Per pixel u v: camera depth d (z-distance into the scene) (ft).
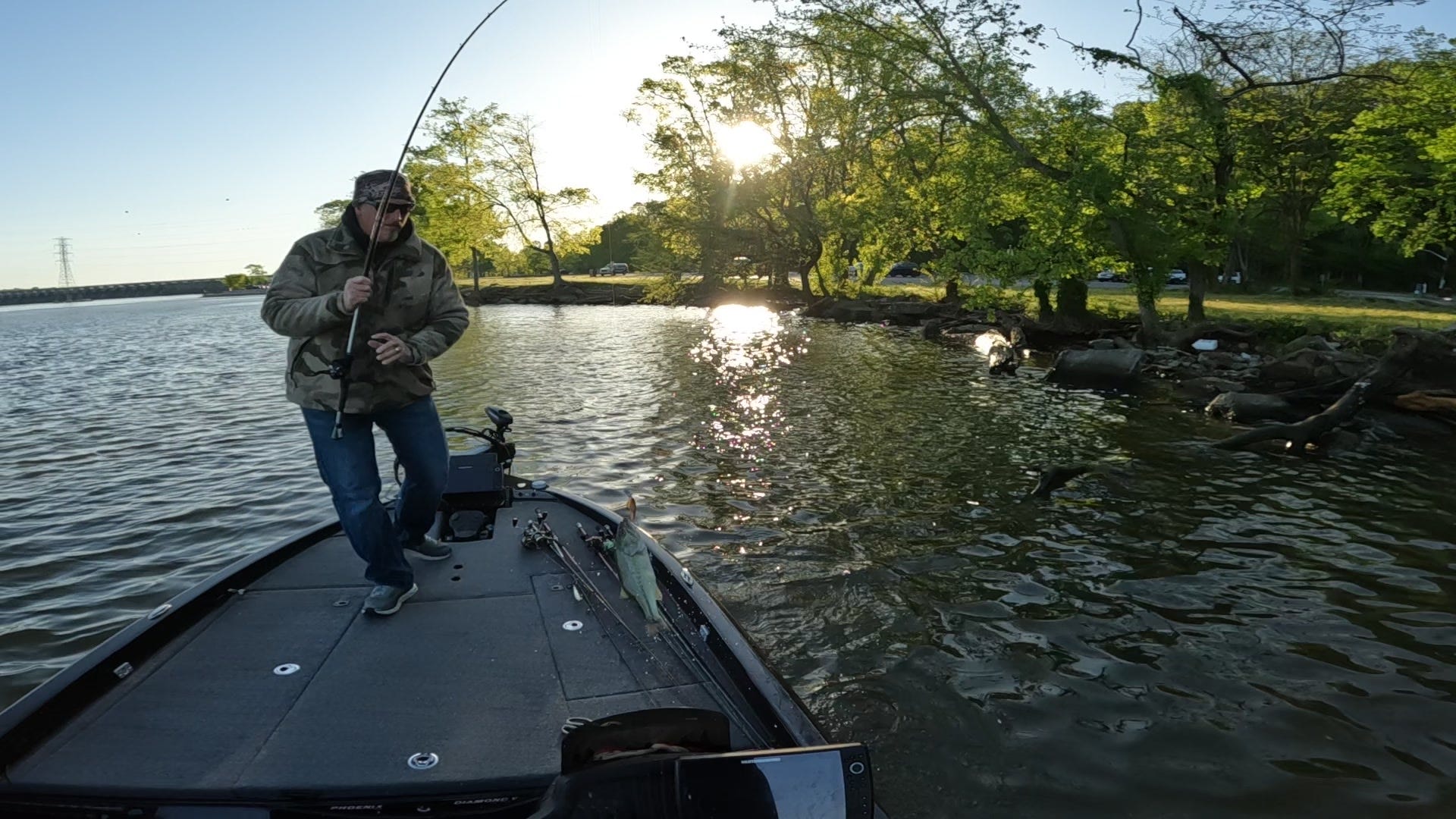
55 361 102.01
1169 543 26.13
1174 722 16.01
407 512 14.40
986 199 92.63
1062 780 14.24
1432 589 22.52
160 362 94.02
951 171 96.99
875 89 103.50
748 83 135.03
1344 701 16.79
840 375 65.67
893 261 128.88
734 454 37.96
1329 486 33.17
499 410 18.84
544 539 15.76
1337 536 26.94
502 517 17.95
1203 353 68.13
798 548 25.23
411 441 13.39
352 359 11.68
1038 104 87.61
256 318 225.97
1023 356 79.00
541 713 9.98
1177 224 76.07
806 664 18.19
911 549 25.23
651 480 33.40
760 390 57.88
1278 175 112.78
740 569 23.57
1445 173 67.72
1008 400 53.21
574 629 12.30
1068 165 83.97
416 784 8.42
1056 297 100.48
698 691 10.65
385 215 11.85
